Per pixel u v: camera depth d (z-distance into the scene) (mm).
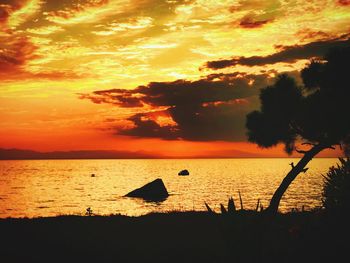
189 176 157625
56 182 126625
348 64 9367
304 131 9992
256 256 7781
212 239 12961
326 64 9727
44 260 11039
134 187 104375
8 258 11281
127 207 53688
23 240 13758
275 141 10172
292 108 9922
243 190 86250
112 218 19500
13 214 50250
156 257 10930
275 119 10039
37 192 88312
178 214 20469
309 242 8000
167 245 12375
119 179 144375
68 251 12055
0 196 78750
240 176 156875
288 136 10172
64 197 76000
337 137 9734
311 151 10141
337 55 9523
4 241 13594
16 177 160000
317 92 9867
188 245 12211
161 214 20797
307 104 9758
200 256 10688
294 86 10109
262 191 83625
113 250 11992
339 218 8344
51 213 51125
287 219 12312
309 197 64812
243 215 8133
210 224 15914
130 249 12055
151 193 65375
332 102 9453
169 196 68688
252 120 10266
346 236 7949
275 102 9977
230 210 8117
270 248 8109
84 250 12102
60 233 15109
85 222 18062
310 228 8430
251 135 10320
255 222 8016
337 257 7484
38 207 59656
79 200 69312
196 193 77062
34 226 17016
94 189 96812
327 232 8133
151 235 14305
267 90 10172
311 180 116688
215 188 91812
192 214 20344
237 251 7891
